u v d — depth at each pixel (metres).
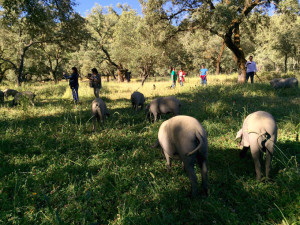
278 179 3.48
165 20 17.80
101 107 6.70
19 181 3.81
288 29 31.16
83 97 13.51
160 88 16.62
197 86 14.59
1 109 9.80
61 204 3.38
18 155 4.98
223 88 12.26
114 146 5.42
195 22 16.92
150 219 3.03
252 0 15.42
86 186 3.75
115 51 34.28
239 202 3.15
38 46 31.48
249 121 3.91
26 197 3.48
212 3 15.41
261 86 12.38
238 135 4.51
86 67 47.66
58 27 22.27
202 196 3.27
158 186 3.59
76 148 5.38
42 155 5.02
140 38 25.38
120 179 3.86
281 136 5.28
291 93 10.93
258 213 2.91
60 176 4.04
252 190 3.38
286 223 2.63
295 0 13.85
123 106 10.56
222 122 6.78
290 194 3.15
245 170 4.05
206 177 3.26
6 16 12.43
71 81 10.97
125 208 3.14
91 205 3.38
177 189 3.57
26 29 14.24
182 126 3.31
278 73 19.44
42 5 13.09
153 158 4.75
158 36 19.88
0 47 33.19
